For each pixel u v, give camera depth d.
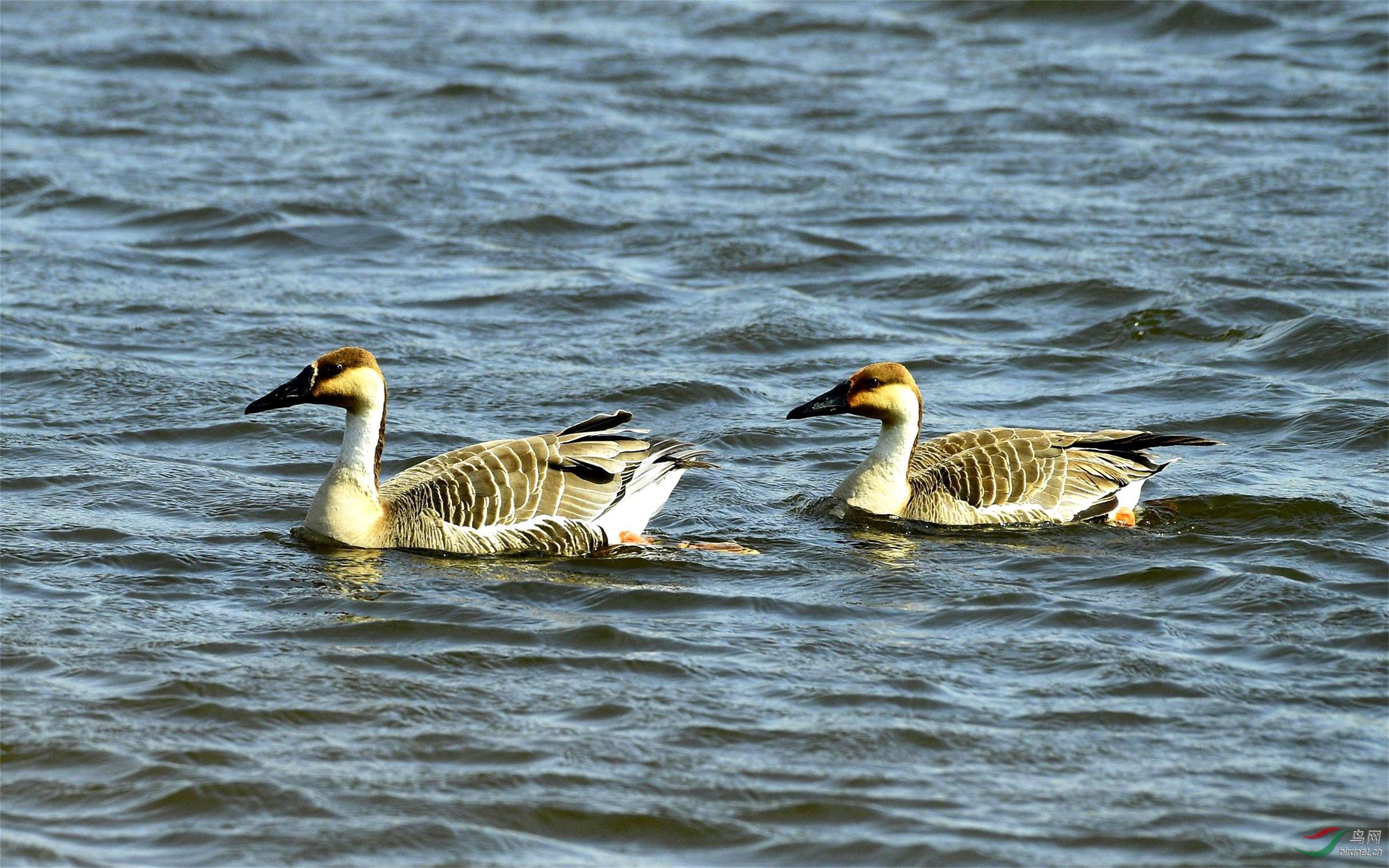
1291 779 10.79
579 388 20.66
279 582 14.32
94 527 15.54
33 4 43.00
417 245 27.06
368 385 15.41
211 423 19.08
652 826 10.23
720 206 29.17
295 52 38.84
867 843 10.03
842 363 22.06
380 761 10.95
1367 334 22.03
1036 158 32.09
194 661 12.46
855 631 13.34
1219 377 21.16
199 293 24.39
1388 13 41.81
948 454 16.92
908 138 33.44
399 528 15.34
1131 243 27.06
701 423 19.67
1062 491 16.38
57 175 29.64
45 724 11.36
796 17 42.53
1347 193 29.56
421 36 41.06
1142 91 36.47
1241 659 12.73
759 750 11.16
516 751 11.10
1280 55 39.22
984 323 23.92
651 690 12.11
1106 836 10.09
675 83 37.12
